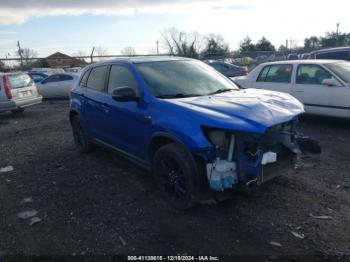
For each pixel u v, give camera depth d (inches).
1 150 299.3
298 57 1034.1
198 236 139.5
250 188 148.3
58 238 143.9
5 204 181.5
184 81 190.4
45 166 241.4
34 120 471.8
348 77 311.9
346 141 267.7
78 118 256.7
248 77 385.7
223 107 151.7
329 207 158.6
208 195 153.0
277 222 146.8
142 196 179.8
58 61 2112.5
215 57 1334.9
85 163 241.3
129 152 198.7
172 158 158.4
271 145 153.8
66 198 183.3
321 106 317.7
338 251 125.5
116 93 175.0
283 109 157.2
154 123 164.9
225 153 146.5
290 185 184.4
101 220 156.8
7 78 486.0
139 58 211.2
